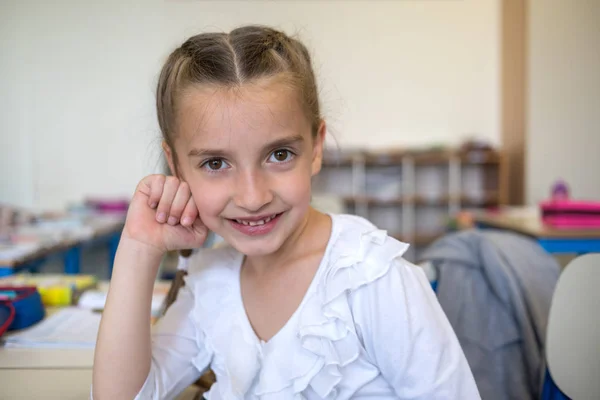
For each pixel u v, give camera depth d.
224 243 0.89
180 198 0.73
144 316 0.72
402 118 4.91
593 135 3.47
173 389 0.77
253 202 0.63
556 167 3.91
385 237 0.73
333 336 0.68
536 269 1.30
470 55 4.88
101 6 4.65
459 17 4.87
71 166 4.74
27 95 4.68
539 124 4.17
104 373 0.69
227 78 0.63
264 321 0.75
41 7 4.63
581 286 0.84
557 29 3.78
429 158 4.54
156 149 0.87
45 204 4.74
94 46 4.67
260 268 0.77
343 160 4.52
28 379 0.80
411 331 0.66
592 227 2.13
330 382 0.68
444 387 0.65
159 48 4.64
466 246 1.40
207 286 0.79
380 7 4.83
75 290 1.31
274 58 0.66
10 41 4.64
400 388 0.68
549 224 2.21
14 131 4.69
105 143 4.73
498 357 1.18
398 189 4.67
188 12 3.78
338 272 0.70
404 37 4.87
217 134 0.63
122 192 4.75
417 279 0.72
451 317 1.24
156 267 0.75
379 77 4.88
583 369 0.82
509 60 4.62
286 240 0.75
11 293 1.09
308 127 0.69
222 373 0.76
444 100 4.90
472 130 4.92
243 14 3.45
